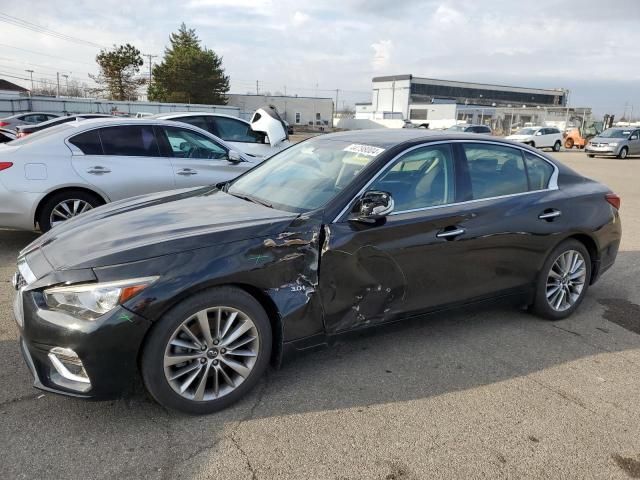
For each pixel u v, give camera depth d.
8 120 22.17
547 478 2.45
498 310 4.53
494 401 3.08
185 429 2.71
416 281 3.43
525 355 3.69
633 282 5.48
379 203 3.09
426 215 3.43
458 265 3.59
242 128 9.58
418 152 3.57
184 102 59.66
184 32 64.88
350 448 2.60
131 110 44.00
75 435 2.63
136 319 2.52
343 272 3.12
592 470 2.52
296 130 63.06
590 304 4.79
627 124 70.00
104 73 60.75
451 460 2.55
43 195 5.61
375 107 108.62
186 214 3.24
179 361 2.70
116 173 5.97
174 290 2.58
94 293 2.50
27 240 6.25
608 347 3.88
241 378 2.92
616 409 3.05
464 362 3.55
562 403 3.09
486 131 33.94
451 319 4.28
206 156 6.75
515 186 4.02
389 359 3.55
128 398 2.97
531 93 114.06
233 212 3.25
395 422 2.83
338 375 3.31
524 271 3.98
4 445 2.54
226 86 64.62
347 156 3.64
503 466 2.52
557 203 4.12
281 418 2.83
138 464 2.44
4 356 3.37
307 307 3.02
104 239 2.84
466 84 105.31
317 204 3.24
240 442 2.62
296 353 3.08
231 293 2.78
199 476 2.38
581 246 4.31
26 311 2.59
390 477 2.41
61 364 2.59
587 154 28.20
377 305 3.31
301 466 2.46
